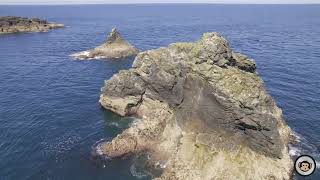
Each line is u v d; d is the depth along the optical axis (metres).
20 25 177.25
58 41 141.00
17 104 62.66
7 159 43.28
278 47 124.69
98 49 106.00
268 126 38.53
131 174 40.28
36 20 191.00
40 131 50.94
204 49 42.69
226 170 38.06
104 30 185.25
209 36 43.56
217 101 40.09
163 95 50.34
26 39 147.38
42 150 45.56
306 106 60.03
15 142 47.59
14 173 40.53
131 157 43.28
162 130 46.22
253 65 46.53
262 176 37.50
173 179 38.47
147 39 145.50
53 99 65.12
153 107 52.78
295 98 64.19
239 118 39.22
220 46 42.56
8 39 147.25
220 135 40.94
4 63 98.25
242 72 43.16
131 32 173.12
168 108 48.69
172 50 47.81
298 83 74.12
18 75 84.12
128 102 55.31
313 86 71.81
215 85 40.16
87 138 48.88
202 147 40.72
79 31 180.00
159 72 49.75
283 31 182.88
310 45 129.25
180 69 45.75
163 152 43.06
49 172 40.88
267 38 152.12
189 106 43.66
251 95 39.41
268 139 38.72
